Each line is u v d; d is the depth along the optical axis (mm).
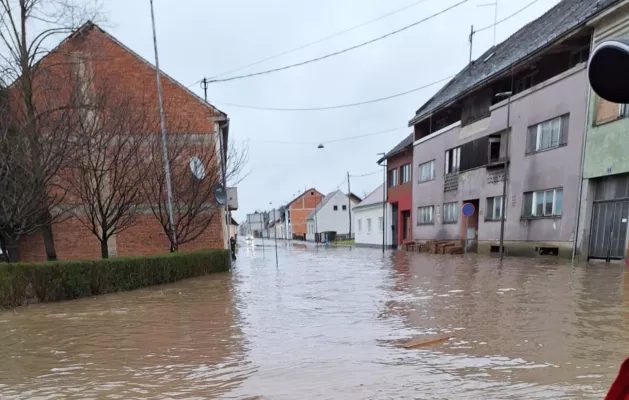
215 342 4832
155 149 13633
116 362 4160
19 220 9164
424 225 25969
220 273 13820
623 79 1258
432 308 6363
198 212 14914
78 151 10328
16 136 9031
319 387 3340
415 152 27219
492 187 18609
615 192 12438
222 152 15977
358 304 6984
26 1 9938
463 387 3240
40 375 3818
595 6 13359
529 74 16875
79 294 8508
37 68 10305
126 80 16109
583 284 8164
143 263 10148
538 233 15477
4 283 7344
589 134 13117
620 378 1243
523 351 4090
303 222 81938
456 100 21312
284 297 8125
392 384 3346
